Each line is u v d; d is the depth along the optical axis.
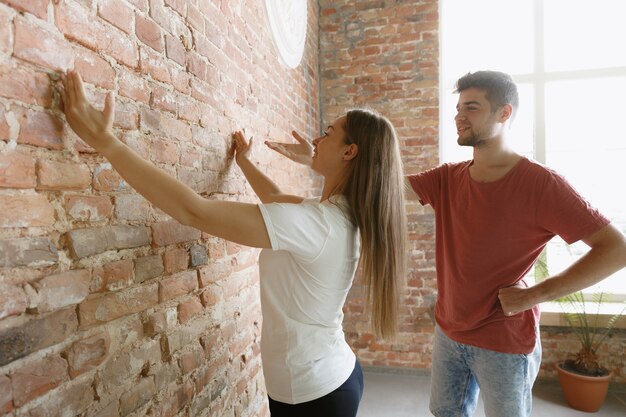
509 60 3.49
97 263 0.93
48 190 0.81
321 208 1.09
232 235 0.95
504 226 1.52
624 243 1.34
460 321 1.63
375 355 3.38
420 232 3.27
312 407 1.09
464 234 1.62
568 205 1.40
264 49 2.08
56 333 0.82
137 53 1.07
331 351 1.14
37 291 0.77
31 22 0.76
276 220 0.97
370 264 1.17
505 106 1.50
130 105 1.05
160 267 1.17
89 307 0.90
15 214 0.74
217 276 1.50
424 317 3.28
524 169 1.50
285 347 1.10
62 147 0.84
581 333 3.04
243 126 1.79
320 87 3.41
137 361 1.06
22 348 0.74
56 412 0.81
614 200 3.35
